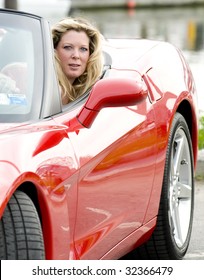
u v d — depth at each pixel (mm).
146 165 8578
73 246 7191
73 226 7152
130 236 8484
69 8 54719
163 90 9328
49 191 6605
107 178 7699
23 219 6398
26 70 7578
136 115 8461
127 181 8148
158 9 73062
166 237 9344
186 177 10125
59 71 8516
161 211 9242
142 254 9477
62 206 6805
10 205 6398
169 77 9680
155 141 8805
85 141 7363
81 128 7441
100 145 7555
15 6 27531
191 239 10742
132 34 42125
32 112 7320
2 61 7613
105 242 7836
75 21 8633
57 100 7578
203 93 21891
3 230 6348
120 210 8070
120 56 9422
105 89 7426
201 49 35344
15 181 6211
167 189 9234
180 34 43094
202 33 43781
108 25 49906
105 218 7770
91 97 7473
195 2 76000
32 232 6410
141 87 7438
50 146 6820
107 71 8867
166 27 48406
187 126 10000
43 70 7613
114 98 7398
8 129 6828
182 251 9812
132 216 8398
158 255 9477
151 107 8859
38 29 7867
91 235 7516
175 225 9734
